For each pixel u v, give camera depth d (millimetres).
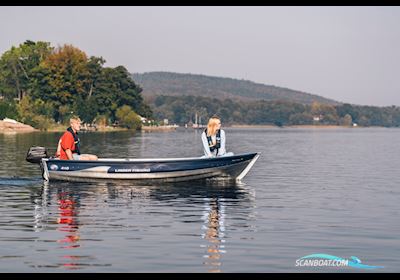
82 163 20453
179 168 20812
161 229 12562
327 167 29312
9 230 12359
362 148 53688
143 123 160875
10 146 44938
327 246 11164
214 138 21297
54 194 17781
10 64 134500
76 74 132500
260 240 11594
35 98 129000
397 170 27734
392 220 13742
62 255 10391
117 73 149250
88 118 130875
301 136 104438
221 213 14570
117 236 11852
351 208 15484
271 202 16500
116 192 18359
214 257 10359
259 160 34625
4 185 19859
